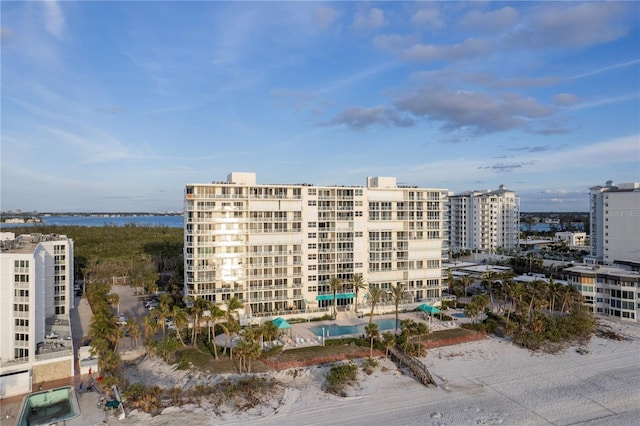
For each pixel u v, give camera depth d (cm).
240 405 5969
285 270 10500
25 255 6744
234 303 8162
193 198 9719
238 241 10088
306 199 10669
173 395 6119
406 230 11650
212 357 7694
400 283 11419
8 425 5316
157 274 14788
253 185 10181
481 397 6378
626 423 5669
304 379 6944
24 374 6300
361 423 5584
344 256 11031
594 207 17662
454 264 18062
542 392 6562
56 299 9388
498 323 9794
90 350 6819
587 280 11138
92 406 5862
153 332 8112
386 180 11694
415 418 5725
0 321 6719
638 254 14875
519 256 19125
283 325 8600
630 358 7975
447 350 8300
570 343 8706
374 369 7325
